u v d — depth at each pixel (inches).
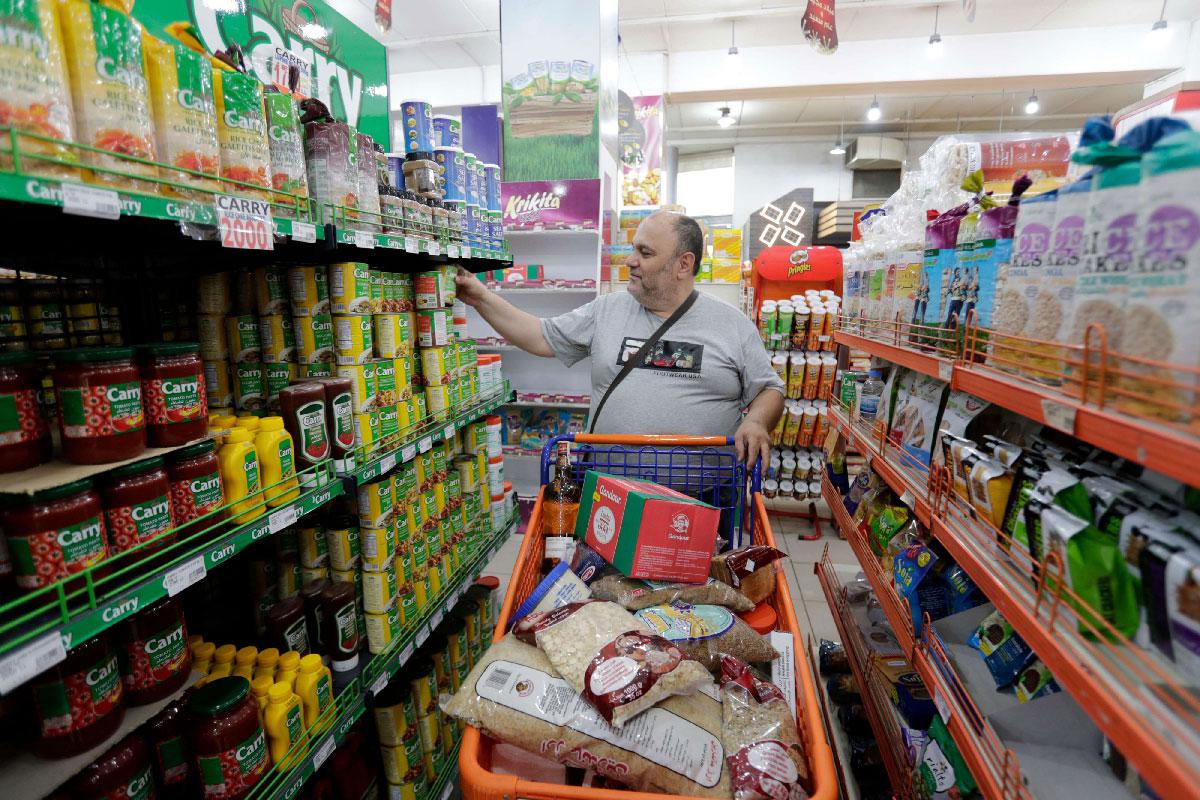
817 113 410.0
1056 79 296.5
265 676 54.2
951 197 70.1
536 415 200.2
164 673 48.4
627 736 38.3
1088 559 36.5
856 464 179.0
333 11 98.9
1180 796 25.6
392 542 71.1
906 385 77.0
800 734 41.9
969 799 53.4
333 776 69.2
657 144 290.8
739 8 273.3
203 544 46.0
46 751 41.2
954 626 61.4
